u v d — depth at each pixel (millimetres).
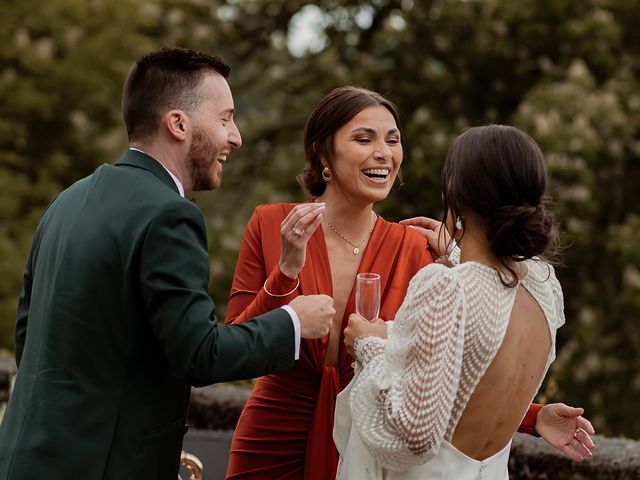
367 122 2750
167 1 12336
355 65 11477
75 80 10758
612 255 9906
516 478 3758
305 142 2857
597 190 9695
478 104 10758
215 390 4641
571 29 10039
